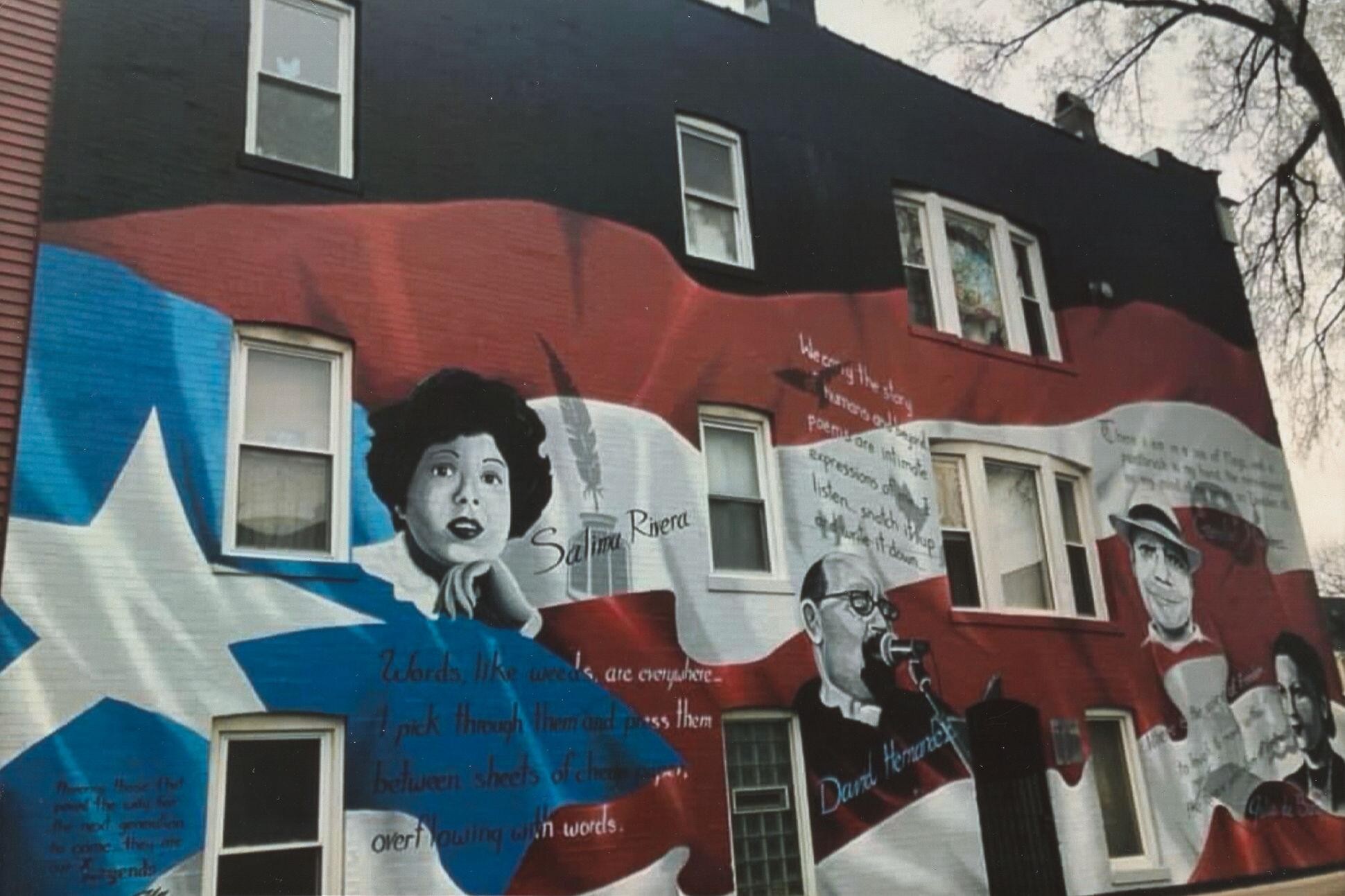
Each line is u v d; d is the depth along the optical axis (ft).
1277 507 61.36
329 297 35.09
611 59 44.62
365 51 38.73
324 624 32.04
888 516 44.91
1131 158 63.05
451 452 35.76
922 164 52.90
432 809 32.17
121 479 30.40
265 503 32.76
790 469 42.98
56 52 33.32
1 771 26.96
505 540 35.83
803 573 41.78
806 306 45.93
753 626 39.88
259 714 30.42
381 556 33.55
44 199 31.65
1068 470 52.42
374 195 37.01
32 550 28.73
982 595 46.85
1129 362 57.36
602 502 38.19
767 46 49.70
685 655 38.06
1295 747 55.36
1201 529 56.59
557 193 41.01
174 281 32.76
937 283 51.19
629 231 42.24
